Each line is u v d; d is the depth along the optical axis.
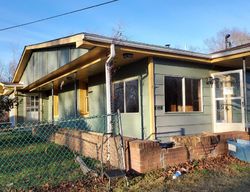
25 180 6.04
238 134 8.23
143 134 9.30
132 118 9.88
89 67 10.50
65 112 16.69
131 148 6.41
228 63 10.42
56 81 14.72
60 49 11.26
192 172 6.34
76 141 9.30
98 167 6.75
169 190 5.32
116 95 10.85
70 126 13.40
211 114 10.62
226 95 10.23
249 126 10.12
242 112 9.59
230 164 7.02
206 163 6.98
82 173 6.33
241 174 6.26
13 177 6.28
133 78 9.80
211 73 10.69
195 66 10.19
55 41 10.23
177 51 8.89
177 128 9.52
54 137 11.45
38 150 9.53
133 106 9.86
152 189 5.38
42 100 19.83
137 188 5.42
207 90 10.58
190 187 5.47
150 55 8.70
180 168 6.50
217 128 10.42
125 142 6.57
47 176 6.26
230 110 10.05
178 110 9.66
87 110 14.46
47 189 5.44
